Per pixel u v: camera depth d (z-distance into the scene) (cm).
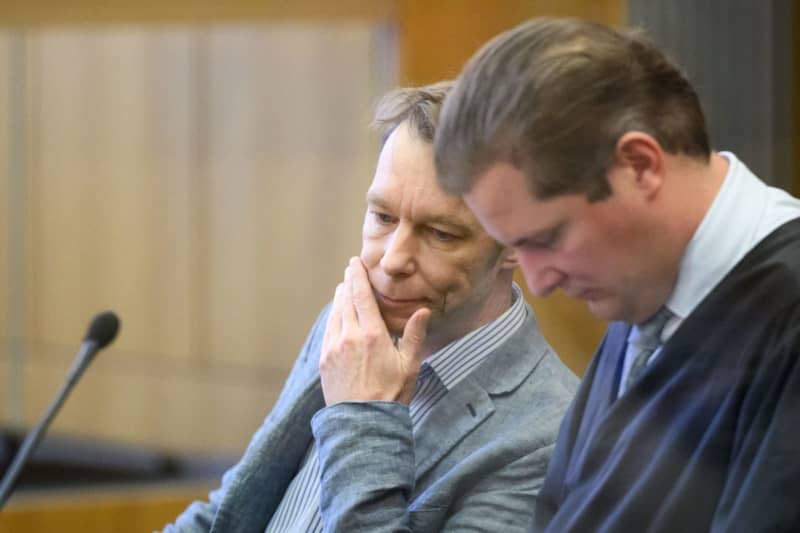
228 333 1694
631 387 336
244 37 1664
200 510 554
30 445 601
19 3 1450
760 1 867
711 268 319
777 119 865
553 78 302
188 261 1717
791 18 866
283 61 1639
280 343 1658
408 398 452
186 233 1717
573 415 374
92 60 1762
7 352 1806
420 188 450
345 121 1591
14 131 1803
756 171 866
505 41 315
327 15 1373
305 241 1638
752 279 314
